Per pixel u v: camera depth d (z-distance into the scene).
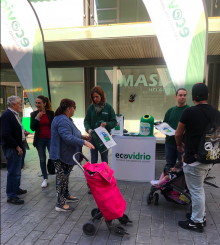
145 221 2.64
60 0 6.50
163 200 3.21
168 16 3.79
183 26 3.75
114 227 2.32
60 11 6.54
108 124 3.48
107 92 7.21
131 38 4.75
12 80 8.44
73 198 3.24
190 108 2.29
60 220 2.75
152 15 3.84
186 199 2.71
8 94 8.54
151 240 2.29
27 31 4.55
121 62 6.63
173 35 3.82
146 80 6.82
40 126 3.72
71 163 2.84
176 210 2.91
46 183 3.84
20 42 4.62
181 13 3.73
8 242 2.35
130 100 6.98
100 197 2.19
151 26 4.55
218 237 2.31
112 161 3.98
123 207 2.35
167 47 3.87
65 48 5.59
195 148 2.25
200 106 2.27
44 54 4.54
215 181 3.84
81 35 4.88
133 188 3.64
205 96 2.27
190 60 3.82
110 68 7.10
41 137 3.72
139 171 3.89
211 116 2.21
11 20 4.57
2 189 3.78
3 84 8.48
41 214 2.90
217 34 4.36
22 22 4.54
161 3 3.78
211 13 5.68
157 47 5.37
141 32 4.62
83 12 6.45
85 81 7.28
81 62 6.93
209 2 5.66
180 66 3.88
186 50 3.81
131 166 3.90
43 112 3.69
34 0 6.63
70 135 2.63
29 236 2.44
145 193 3.45
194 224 2.40
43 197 3.43
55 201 3.28
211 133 2.19
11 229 2.58
